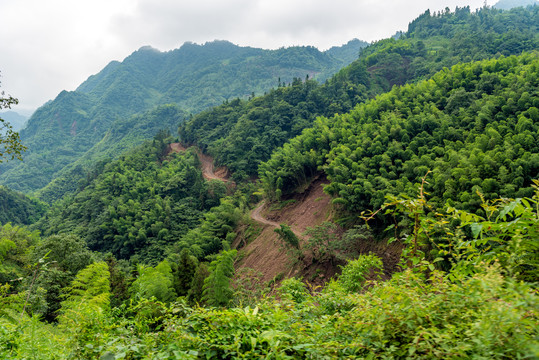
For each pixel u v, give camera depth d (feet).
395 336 7.80
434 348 6.66
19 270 97.30
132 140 558.97
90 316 10.34
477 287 7.45
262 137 249.55
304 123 249.14
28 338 14.29
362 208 102.99
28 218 299.38
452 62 285.84
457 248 9.24
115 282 79.25
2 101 41.39
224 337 8.27
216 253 151.64
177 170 250.37
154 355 7.98
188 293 81.15
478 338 6.16
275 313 9.46
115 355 7.59
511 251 8.58
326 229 96.17
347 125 153.99
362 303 9.57
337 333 9.05
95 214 217.56
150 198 212.64
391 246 88.84
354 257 91.40
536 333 6.10
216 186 207.31
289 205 155.53
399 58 347.77
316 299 13.57
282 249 117.60
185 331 8.71
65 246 89.71
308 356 7.94
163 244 172.24
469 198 71.87
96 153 594.65
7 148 41.32
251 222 156.15
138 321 10.32
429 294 8.32
